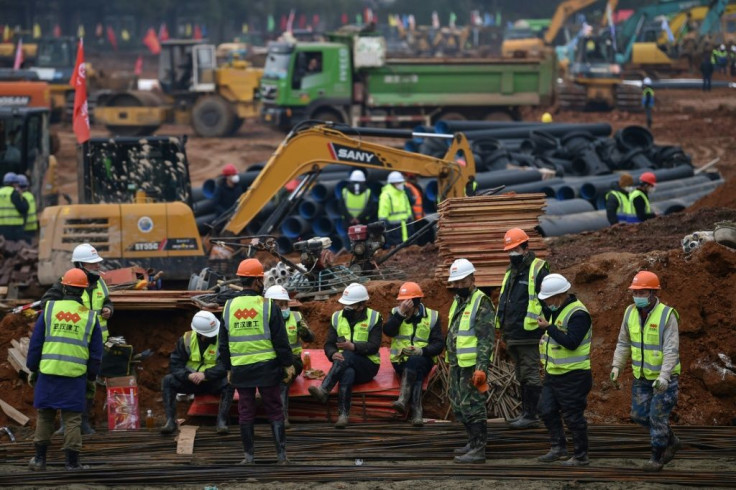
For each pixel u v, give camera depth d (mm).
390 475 31281
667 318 30703
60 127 150000
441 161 59656
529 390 35875
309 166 56719
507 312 35562
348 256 57438
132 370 41594
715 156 107750
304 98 124000
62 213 48625
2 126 68750
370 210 61000
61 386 32438
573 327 31250
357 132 58312
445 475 31203
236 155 121875
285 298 36844
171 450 35344
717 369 38469
